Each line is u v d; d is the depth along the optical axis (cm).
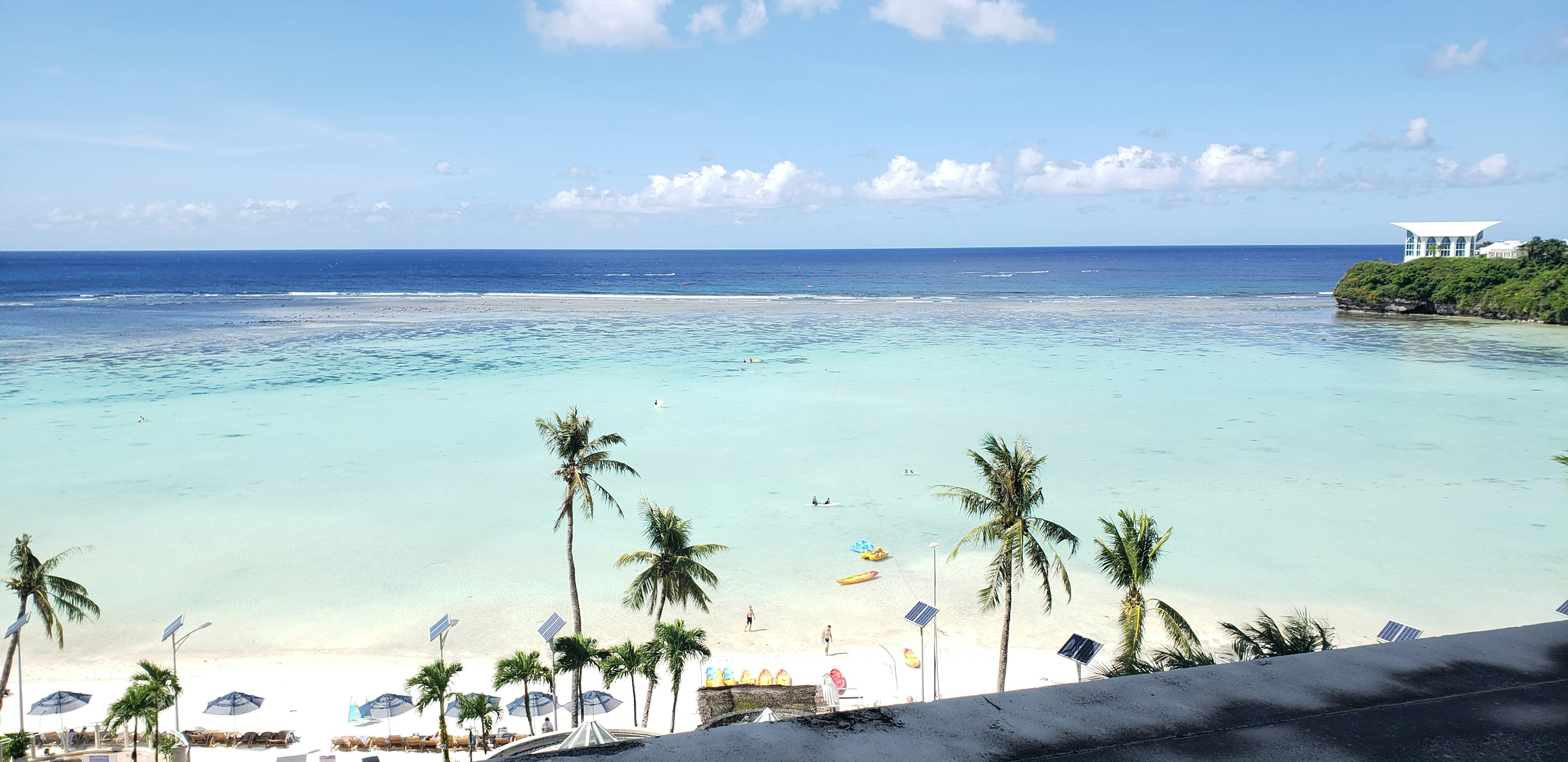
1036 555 3145
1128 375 9181
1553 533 4747
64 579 3406
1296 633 2416
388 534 4931
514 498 5500
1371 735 349
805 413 7581
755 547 4766
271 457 6288
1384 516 5019
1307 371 9281
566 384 8725
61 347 10912
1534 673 406
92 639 3816
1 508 5256
